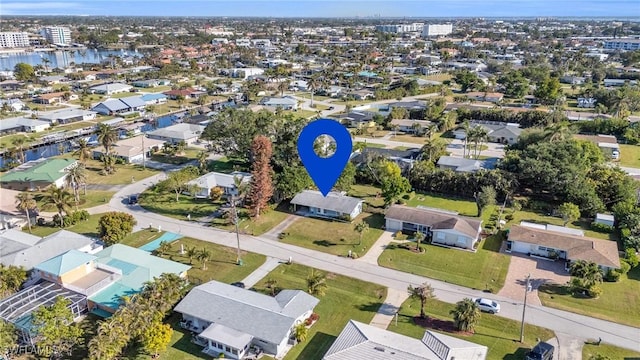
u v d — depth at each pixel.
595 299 65.25
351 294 66.75
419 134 153.25
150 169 120.06
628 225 83.31
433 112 165.12
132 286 63.00
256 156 88.44
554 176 96.00
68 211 88.06
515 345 56.12
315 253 78.44
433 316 61.91
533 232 79.19
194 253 73.75
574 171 96.25
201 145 141.62
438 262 75.69
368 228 87.75
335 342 52.69
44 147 140.38
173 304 61.06
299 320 58.62
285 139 109.38
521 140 125.62
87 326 57.81
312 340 56.91
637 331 58.84
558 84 194.25
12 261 67.69
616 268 69.75
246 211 94.12
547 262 75.56
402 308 63.50
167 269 68.06
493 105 189.38
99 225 81.25
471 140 128.12
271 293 65.62
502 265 74.56
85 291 60.50
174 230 86.44
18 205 85.19
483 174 101.19
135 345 54.62
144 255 71.12
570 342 56.69
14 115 170.50
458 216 85.56
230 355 53.69
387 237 84.31
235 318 56.84
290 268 73.50
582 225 89.12
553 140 116.06
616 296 66.06
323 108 191.62
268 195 90.50
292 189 94.75
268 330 54.88
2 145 136.50
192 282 68.50
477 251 79.12
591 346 56.00
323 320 60.84
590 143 116.94
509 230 82.00
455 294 67.00
